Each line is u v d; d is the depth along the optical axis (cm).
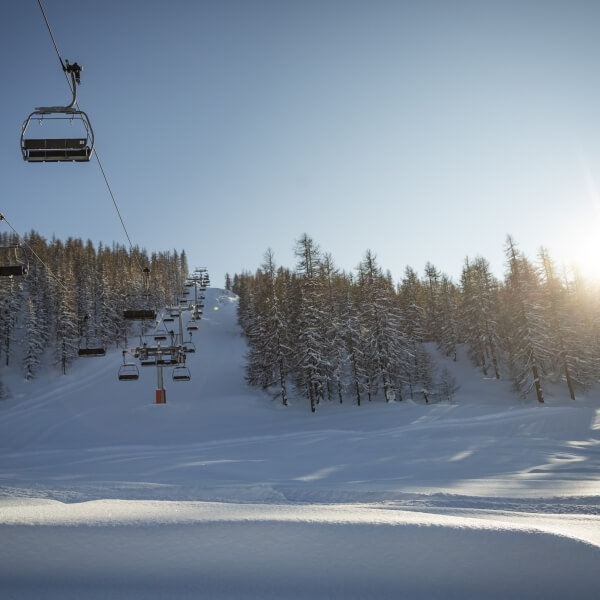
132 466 1653
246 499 854
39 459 2109
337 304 4519
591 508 683
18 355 6962
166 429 3388
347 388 4300
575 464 1452
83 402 4619
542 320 4097
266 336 4138
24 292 8312
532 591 280
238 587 281
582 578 286
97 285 8000
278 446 2291
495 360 5003
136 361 6444
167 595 276
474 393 4541
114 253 13125
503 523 346
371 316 4156
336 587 283
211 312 10662
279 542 312
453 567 296
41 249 10394
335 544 311
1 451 2916
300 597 277
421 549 308
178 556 301
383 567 296
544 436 2533
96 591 276
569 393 4353
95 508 388
